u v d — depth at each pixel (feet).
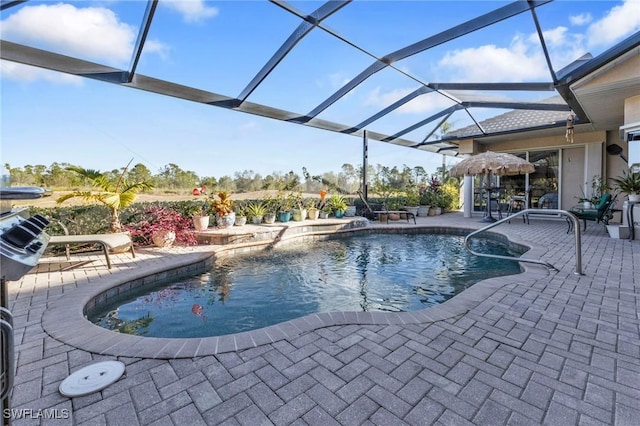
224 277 17.52
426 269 18.99
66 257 17.89
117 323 11.80
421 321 9.69
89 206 21.43
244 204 31.22
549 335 8.74
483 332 8.96
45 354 7.93
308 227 29.68
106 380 6.82
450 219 39.58
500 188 38.75
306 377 6.93
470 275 17.61
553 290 12.33
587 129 33.09
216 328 11.48
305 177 42.34
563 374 6.95
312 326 9.34
